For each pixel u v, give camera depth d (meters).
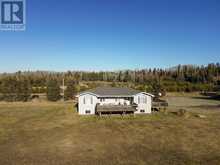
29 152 20.22
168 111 42.72
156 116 37.62
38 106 49.16
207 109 46.00
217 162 17.88
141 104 41.00
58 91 59.97
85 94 39.97
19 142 23.17
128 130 28.12
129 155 19.48
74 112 41.56
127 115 38.41
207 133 26.53
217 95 78.19
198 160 18.28
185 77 127.69
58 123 32.25
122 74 147.12
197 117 36.75
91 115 38.66
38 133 26.73
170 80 124.25
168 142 23.11
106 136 25.44
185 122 32.81
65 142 23.23
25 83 59.38
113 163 17.73
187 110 44.28
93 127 29.78
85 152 20.30
